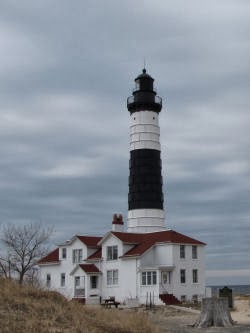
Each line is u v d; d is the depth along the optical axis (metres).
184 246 69.12
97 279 71.06
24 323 21.42
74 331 21.77
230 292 55.41
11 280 27.98
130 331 24.45
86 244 73.81
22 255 74.38
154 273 65.38
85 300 66.75
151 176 78.56
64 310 24.67
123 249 69.44
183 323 38.34
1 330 19.97
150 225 77.00
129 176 80.44
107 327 24.08
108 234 71.25
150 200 77.75
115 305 55.31
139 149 79.50
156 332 26.00
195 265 69.69
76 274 71.25
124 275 68.31
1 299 23.78
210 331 33.12
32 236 77.25
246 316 45.28
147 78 80.81
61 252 76.50
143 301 65.19
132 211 78.44
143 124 80.00
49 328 21.52
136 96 80.62
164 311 49.97
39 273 77.69
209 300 36.75
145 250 67.75
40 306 24.11
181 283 67.31
